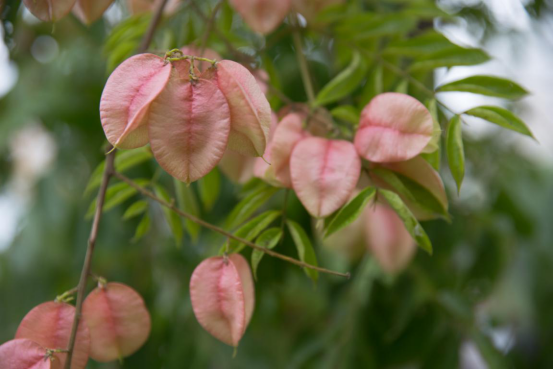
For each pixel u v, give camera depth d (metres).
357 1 0.72
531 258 0.97
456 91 0.58
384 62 0.63
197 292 0.53
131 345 0.56
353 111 0.59
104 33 0.85
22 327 0.53
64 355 0.53
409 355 0.78
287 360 0.84
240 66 0.48
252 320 0.76
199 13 0.64
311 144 0.54
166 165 0.48
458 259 0.83
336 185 0.53
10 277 0.89
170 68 0.48
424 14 0.67
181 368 0.81
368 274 0.80
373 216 0.69
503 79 0.56
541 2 0.82
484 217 0.80
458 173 0.55
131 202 0.83
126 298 0.56
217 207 0.79
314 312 0.91
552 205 0.96
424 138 0.53
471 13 0.83
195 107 0.48
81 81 0.91
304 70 0.65
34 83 0.95
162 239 0.86
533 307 0.96
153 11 0.66
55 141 0.93
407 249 0.68
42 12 0.54
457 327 0.77
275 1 0.61
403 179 0.55
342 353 0.79
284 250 0.72
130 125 0.47
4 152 1.00
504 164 0.88
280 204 0.75
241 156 0.60
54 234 0.89
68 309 0.54
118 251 0.86
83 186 0.91
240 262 0.54
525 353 0.96
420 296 0.77
